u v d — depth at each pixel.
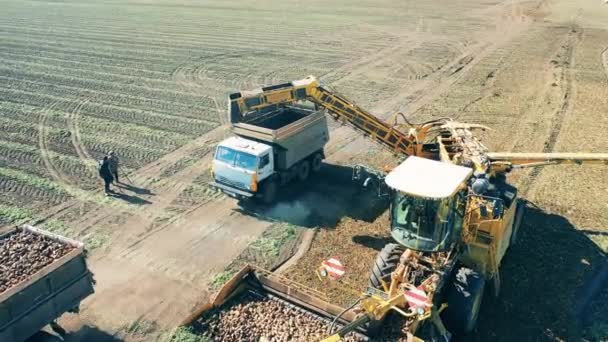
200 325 11.06
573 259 13.88
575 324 11.51
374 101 28.08
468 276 10.94
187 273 13.48
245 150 16.25
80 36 45.03
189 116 25.78
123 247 14.63
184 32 46.97
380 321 10.16
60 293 10.63
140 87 30.64
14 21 51.97
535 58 36.94
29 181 18.64
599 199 17.25
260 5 63.34
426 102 27.92
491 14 55.06
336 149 21.89
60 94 29.28
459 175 10.65
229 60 36.81
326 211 16.66
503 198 12.49
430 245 10.45
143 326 11.53
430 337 10.08
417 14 55.34
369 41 42.72
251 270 11.92
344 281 13.00
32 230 11.82
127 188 18.25
